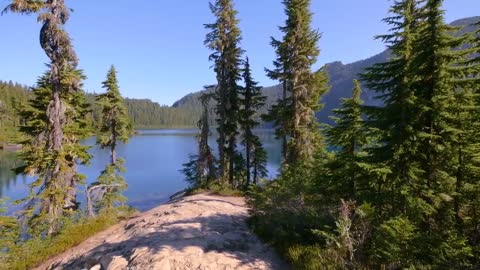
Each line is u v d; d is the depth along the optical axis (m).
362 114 11.66
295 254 10.45
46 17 16.44
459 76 10.58
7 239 15.77
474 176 10.31
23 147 19.84
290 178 13.81
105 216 19.72
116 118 28.86
